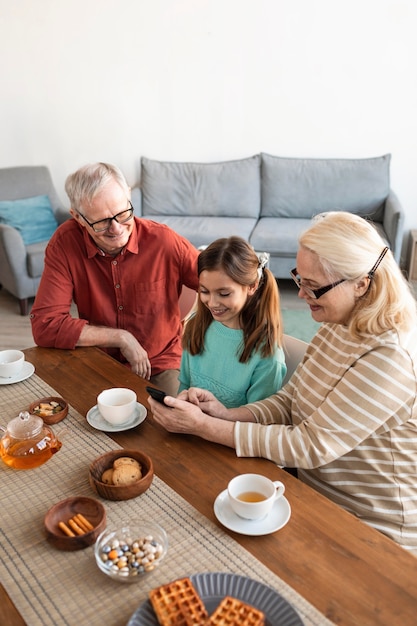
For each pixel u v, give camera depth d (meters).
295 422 1.41
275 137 4.48
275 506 1.08
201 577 0.90
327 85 4.28
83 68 4.49
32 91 4.55
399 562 0.96
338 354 1.29
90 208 1.71
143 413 1.39
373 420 1.17
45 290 1.86
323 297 1.22
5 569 0.96
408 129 4.27
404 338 1.19
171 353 2.03
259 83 4.36
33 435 1.22
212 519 1.06
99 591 0.91
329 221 1.22
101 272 1.90
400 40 4.07
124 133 4.65
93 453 1.25
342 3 4.06
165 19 4.31
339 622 0.85
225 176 4.41
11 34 4.40
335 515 1.07
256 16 4.20
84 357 1.72
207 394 1.41
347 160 4.31
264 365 1.52
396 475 1.24
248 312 1.50
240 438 1.24
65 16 4.36
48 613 0.88
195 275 1.92
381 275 1.19
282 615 0.84
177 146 4.64
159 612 0.82
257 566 0.95
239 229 4.14
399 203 4.02
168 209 4.50
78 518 1.04
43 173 4.43
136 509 1.08
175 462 1.22
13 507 1.10
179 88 4.48
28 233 4.06
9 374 1.57
